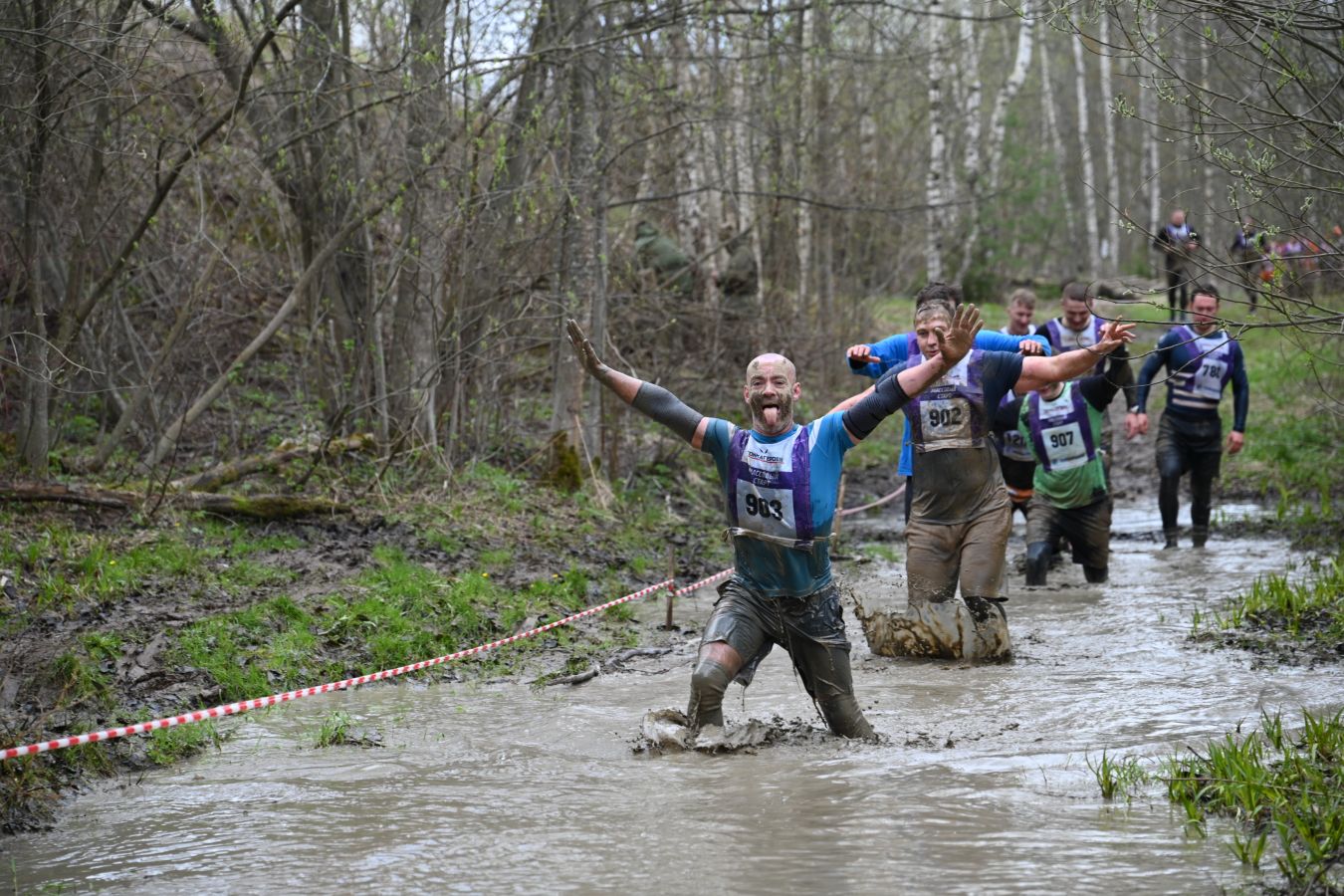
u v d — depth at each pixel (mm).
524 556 15219
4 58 14820
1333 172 8922
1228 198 9727
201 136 15984
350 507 15578
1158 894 5910
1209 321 8906
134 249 16406
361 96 17969
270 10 15266
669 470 21500
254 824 7312
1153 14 9555
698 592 15195
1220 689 9953
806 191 26531
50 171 16094
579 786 7867
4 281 16891
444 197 17609
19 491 13977
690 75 23047
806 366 26406
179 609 11828
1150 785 7555
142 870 6633
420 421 17750
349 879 6387
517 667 11562
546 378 22562
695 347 23734
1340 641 11258
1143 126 48625
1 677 9680
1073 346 14906
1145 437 27750
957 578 11500
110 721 9367
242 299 21047
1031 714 9469
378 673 10227
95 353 17562
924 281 44156
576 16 17500
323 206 17781
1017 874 6188
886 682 10672
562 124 18547
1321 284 12203
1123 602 14008
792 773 8039
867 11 27719
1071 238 60969
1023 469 16078
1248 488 22594
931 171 36844
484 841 6891
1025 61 43406
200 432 18734
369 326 17531
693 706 8672
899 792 7551
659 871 6363
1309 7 9641
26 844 7160
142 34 15781
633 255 23141
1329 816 6559
